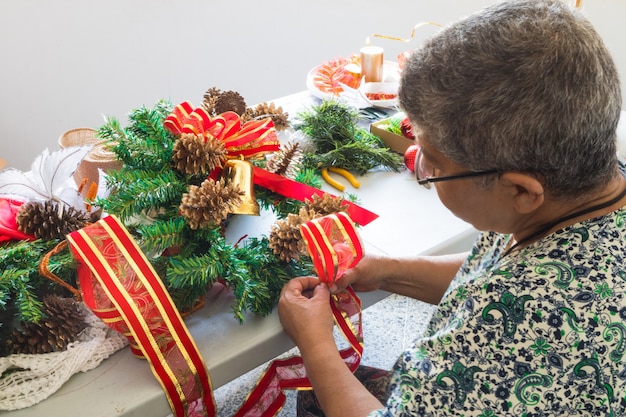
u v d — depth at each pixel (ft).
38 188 2.98
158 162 3.07
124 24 7.82
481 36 1.98
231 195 2.82
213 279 2.92
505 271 2.22
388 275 3.25
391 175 4.27
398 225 3.72
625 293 2.13
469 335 2.20
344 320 3.02
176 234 2.81
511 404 2.14
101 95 8.14
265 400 3.23
